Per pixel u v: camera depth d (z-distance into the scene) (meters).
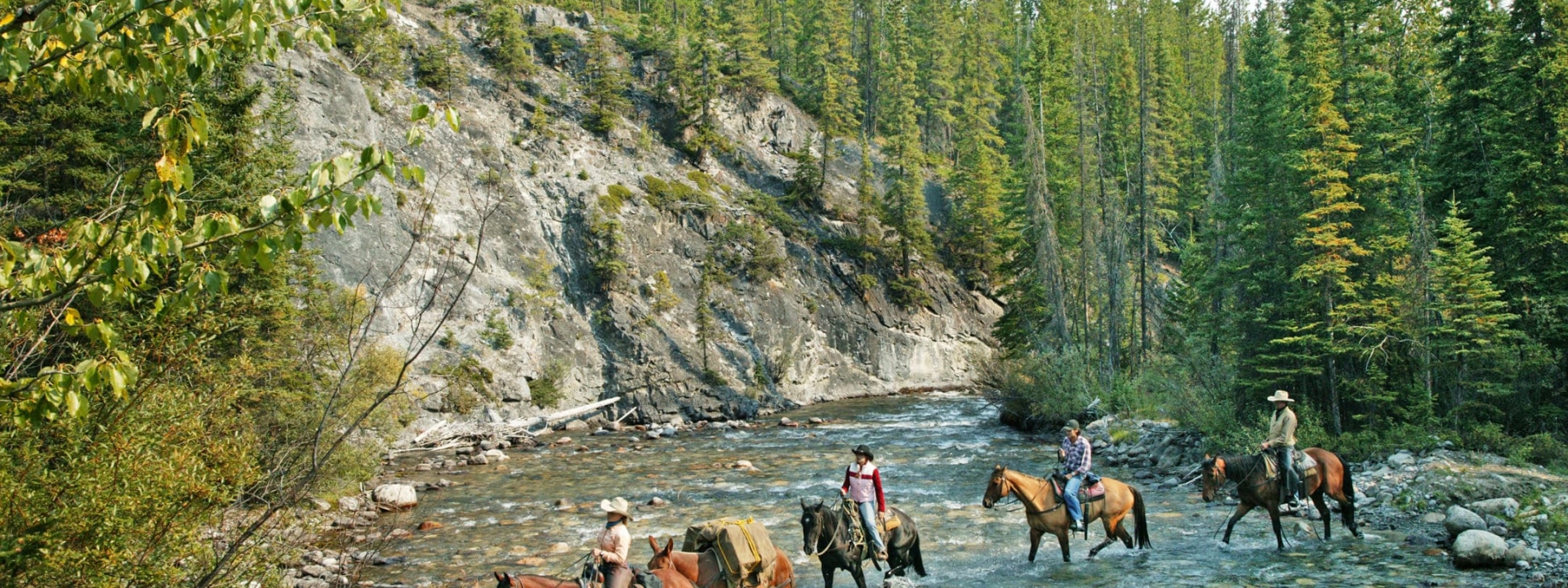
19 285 6.12
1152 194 63.28
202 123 6.40
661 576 9.84
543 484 26.91
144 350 9.45
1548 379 24.22
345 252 41.22
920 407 53.78
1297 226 28.92
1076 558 16.05
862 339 65.31
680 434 42.34
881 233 73.75
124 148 21.42
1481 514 17.27
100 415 8.80
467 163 57.28
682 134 73.44
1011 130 89.50
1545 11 26.48
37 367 8.77
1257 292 30.91
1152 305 55.31
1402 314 25.47
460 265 47.50
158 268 6.36
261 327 19.84
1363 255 26.88
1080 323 52.84
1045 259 47.59
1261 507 16.48
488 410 42.53
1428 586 13.38
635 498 24.08
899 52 93.25
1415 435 23.23
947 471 27.84
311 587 14.52
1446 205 28.55
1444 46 31.33
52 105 20.88
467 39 75.06
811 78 96.00
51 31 6.29
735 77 80.75
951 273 75.56
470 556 17.33
